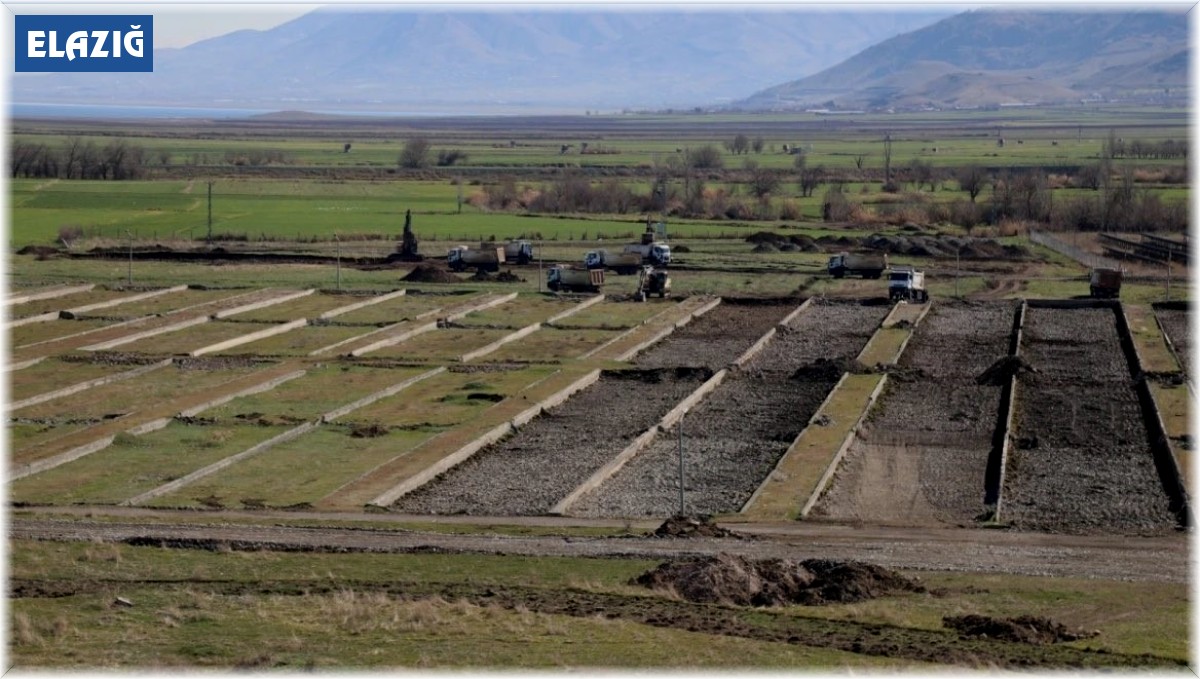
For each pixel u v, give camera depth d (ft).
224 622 116.88
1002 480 184.44
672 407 233.35
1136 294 364.99
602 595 127.75
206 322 312.91
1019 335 298.97
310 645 110.52
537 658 107.55
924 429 217.77
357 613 119.14
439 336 302.04
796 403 236.84
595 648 110.52
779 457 199.93
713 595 127.54
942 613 123.65
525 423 222.69
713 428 219.00
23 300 334.44
